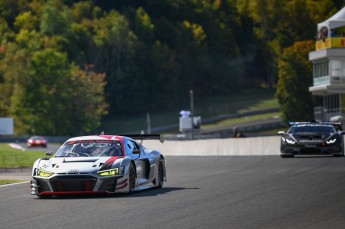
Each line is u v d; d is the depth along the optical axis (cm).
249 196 5122
